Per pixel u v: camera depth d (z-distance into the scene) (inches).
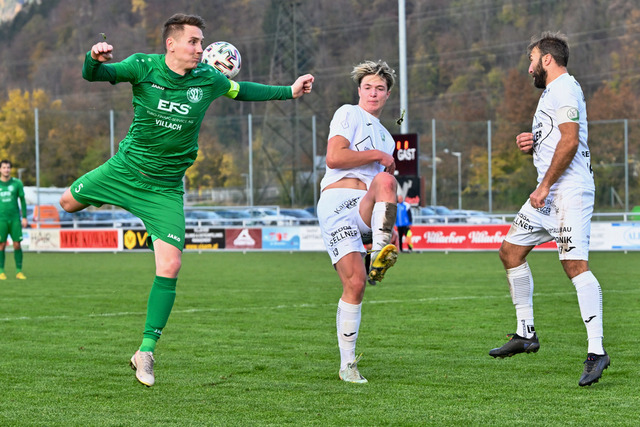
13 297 1157.7
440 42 6924.2
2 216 1524.4
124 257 2428.6
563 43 553.6
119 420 442.3
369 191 540.4
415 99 6683.1
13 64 7869.1
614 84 6058.1
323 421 435.8
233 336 757.9
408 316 896.3
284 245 2596.0
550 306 983.0
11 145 6072.8
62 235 2842.0
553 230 550.0
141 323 861.2
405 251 2413.9
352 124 556.4
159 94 528.7
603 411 454.6
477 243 2400.3
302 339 738.8
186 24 525.7
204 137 4837.6
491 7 6998.0
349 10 7037.4
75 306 1034.1
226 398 495.8
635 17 6274.6
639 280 1358.3
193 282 1408.7
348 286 544.7
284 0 4854.8
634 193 4753.9
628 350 659.4
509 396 495.8
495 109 6402.6
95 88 6550.2
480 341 718.5
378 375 566.3
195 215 3718.0
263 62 6732.3
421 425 425.7
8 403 485.1
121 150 556.1
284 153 4739.2
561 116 533.6
